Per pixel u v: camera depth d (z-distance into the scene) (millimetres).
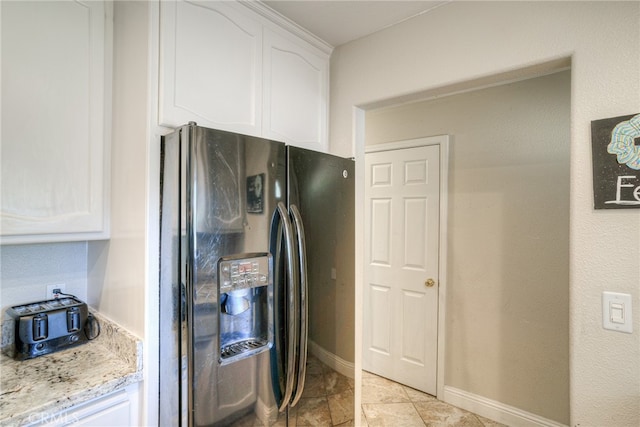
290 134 1625
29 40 1158
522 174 2131
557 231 2010
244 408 1162
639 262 1046
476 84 1461
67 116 1250
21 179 1151
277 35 1557
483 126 2287
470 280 2342
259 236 1210
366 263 2900
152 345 1150
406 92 1584
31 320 1217
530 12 1263
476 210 2316
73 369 1144
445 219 2449
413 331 2635
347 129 1802
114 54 1354
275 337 1260
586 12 1149
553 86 2023
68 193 1257
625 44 1081
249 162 1184
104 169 1352
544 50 1230
